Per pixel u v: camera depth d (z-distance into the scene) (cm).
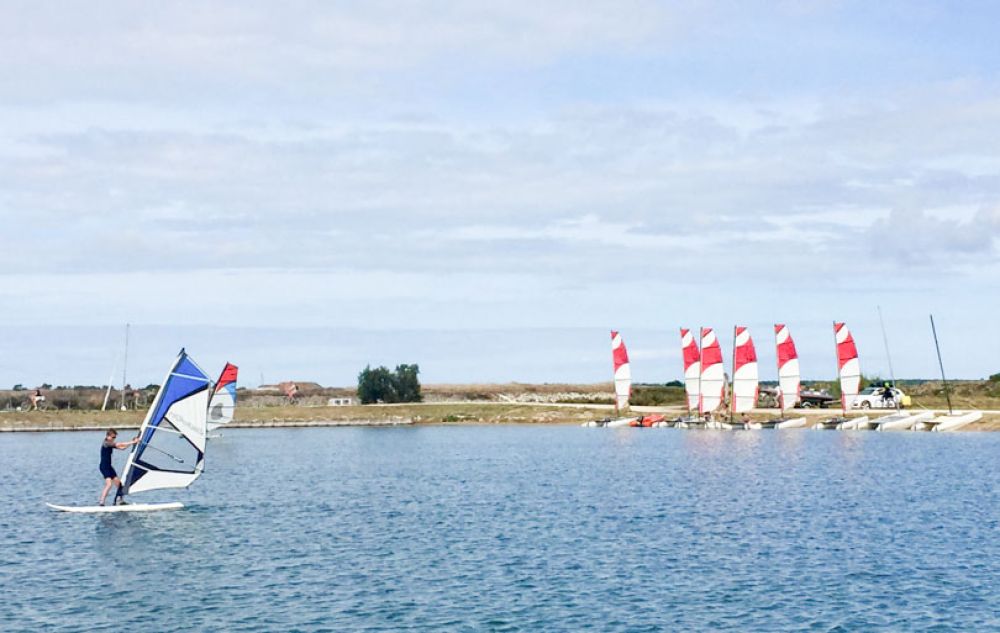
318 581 4059
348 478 8200
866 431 13262
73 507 5991
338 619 3503
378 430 16300
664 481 7688
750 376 14150
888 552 4597
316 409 18538
